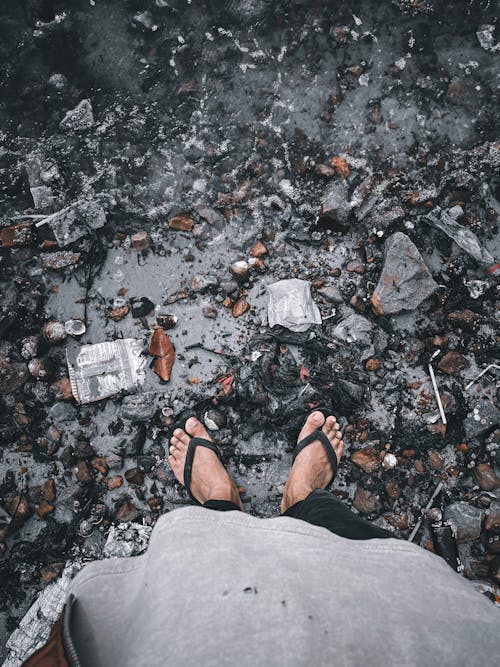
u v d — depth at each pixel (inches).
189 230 77.0
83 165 77.8
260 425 73.0
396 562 40.3
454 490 71.4
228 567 35.1
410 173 76.7
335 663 30.8
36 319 75.2
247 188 77.2
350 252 75.9
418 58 78.1
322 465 68.8
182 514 40.0
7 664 66.0
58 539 70.4
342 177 76.5
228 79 78.8
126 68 79.3
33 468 72.2
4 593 69.2
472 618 36.2
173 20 79.3
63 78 79.0
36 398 73.2
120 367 74.0
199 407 73.2
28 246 76.4
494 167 76.5
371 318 74.8
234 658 30.3
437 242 75.7
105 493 71.9
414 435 72.3
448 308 74.4
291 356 73.9
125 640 34.8
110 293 75.9
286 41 78.8
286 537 40.3
